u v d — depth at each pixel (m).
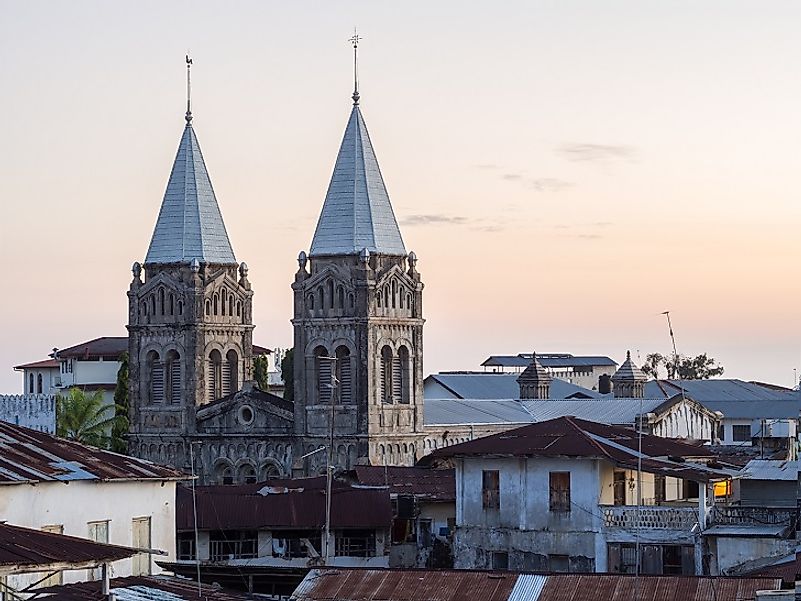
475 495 127.00
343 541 139.88
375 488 143.25
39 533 83.06
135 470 111.69
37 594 83.81
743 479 126.00
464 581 94.44
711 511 117.94
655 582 91.06
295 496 139.62
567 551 122.81
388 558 140.75
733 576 93.50
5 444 109.50
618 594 90.62
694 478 117.44
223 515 137.25
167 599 85.00
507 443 127.38
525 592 92.19
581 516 122.75
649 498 128.00
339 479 156.00
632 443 129.12
